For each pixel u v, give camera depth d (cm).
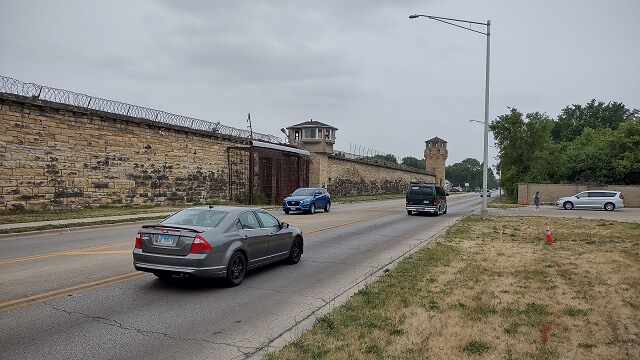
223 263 768
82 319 584
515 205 4134
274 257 945
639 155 4497
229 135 3362
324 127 4994
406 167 8362
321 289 790
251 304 684
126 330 548
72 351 474
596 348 484
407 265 956
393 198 5928
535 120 4953
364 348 475
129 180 2503
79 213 2003
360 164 6184
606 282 786
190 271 729
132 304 666
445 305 644
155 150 2697
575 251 1157
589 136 5841
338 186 5428
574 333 530
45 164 2034
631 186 4188
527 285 768
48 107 2028
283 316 623
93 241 1316
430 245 1272
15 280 784
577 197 3566
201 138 3108
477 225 1909
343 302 682
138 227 1742
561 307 636
